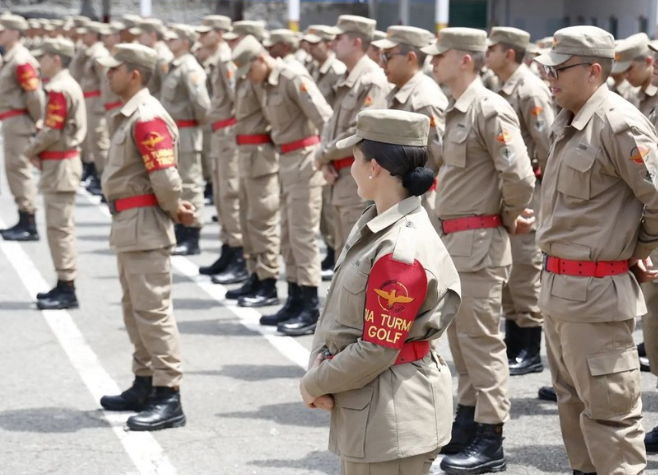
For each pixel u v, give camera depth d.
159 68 12.70
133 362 6.80
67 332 8.78
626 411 4.95
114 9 29.30
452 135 5.89
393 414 3.74
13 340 8.52
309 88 8.62
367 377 3.72
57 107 9.34
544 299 5.08
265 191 9.66
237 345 8.53
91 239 13.12
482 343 5.81
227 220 10.94
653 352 6.67
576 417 5.30
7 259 11.78
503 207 5.84
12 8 29.02
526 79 7.85
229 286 10.79
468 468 5.78
